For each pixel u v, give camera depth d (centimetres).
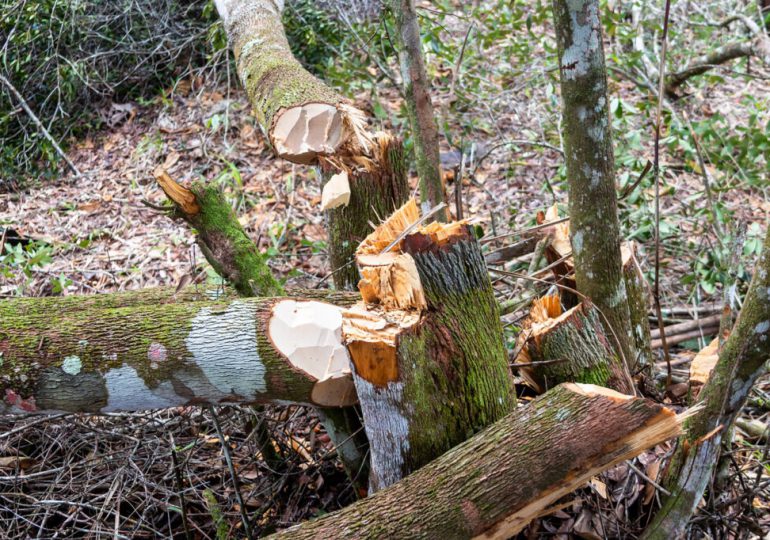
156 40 612
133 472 266
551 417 179
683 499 200
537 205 453
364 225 288
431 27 488
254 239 441
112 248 453
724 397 188
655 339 340
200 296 285
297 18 571
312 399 222
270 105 313
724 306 223
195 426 282
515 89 538
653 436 173
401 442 196
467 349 193
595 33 205
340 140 293
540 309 243
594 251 231
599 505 219
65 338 217
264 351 214
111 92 597
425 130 306
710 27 557
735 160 430
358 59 542
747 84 589
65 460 276
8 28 588
